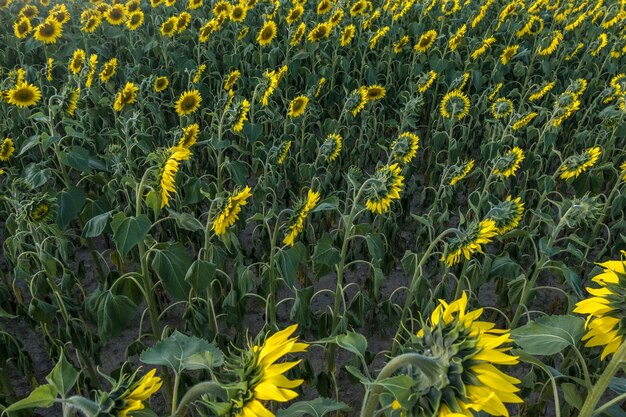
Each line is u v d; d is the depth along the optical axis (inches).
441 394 42.7
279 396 44.4
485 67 327.6
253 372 47.3
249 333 171.3
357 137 271.0
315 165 201.8
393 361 46.2
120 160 182.7
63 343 134.1
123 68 300.8
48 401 48.9
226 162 181.0
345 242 133.2
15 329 168.9
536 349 71.9
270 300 137.9
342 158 237.9
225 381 65.3
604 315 55.8
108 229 163.5
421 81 241.8
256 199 189.0
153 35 359.6
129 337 168.9
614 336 56.1
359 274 199.0
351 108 224.5
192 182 170.2
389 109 292.4
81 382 135.5
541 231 191.0
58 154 151.5
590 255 203.3
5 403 121.0
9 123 232.7
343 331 128.9
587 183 200.5
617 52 306.3
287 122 238.4
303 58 310.3
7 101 212.7
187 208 195.3
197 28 371.9
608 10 367.9
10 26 380.2
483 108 261.6
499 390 41.6
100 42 349.4
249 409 45.0
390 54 302.7
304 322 134.2
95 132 220.7
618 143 266.7
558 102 211.6
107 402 49.3
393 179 125.5
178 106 219.5
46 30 290.8
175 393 69.7
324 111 285.7
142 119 220.1
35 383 142.4
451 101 218.4
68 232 203.5
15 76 242.4
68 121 172.7
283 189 237.5
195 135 192.9
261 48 312.2
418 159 276.5
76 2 415.5
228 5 335.0
